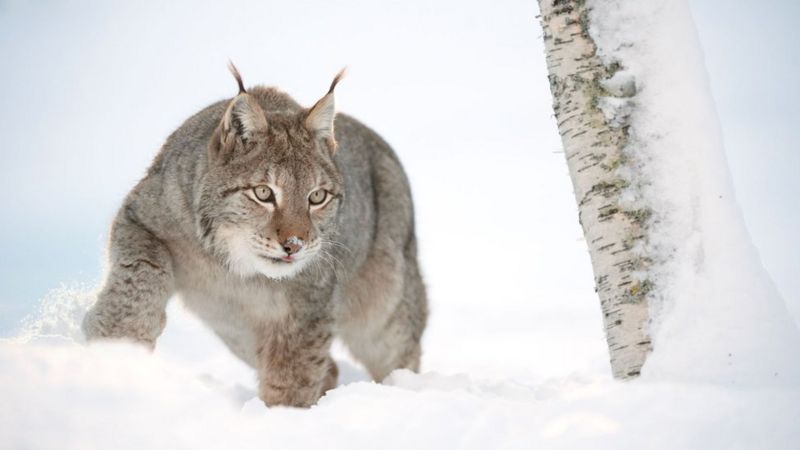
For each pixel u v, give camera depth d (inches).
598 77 375.9
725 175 359.9
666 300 359.6
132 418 308.0
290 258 400.8
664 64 370.9
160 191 415.8
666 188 363.9
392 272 506.9
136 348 389.4
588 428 302.8
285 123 421.4
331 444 303.1
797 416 295.3
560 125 389.1
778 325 344.8
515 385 457.4
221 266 412.2
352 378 536.1
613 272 368.8
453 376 469.1
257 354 437.1
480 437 303.1
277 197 404.5
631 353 363.6
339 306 454.9
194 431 309.4
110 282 405.7
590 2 379.6
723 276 350.9
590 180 374.9
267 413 343.3
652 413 307.7
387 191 517.0
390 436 307.7
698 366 344.2
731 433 290.7
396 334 512.1
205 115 438.9
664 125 367.2
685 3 374.6
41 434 285.7
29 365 323.6
